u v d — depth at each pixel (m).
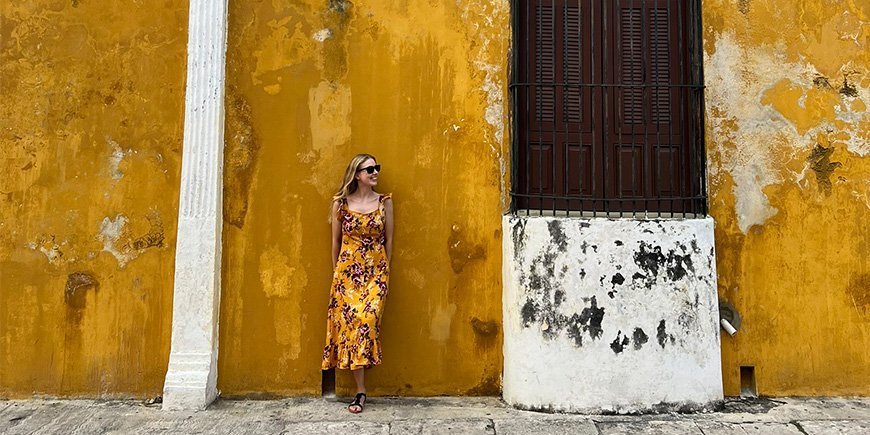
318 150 4.63
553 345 4.27
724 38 4.71
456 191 4.62
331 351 4.36
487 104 4.64
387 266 4.42
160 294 4.57
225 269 4.58
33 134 4.61
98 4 4.64
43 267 4.57
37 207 4.58
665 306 4.29
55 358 4.55
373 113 4.64
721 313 4.60
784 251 4.64
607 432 3.97
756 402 4.49
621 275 4.29
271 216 4.61
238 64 4.64
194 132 4.52
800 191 4.66
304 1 4.66
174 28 4.64
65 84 4.62
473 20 4.67
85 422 4.14
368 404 4.44
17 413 4.30
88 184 4.59
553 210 4.54
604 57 4.68
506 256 4.49
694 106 4.63
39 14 4.64
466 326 4.59
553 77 4.72
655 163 4.69
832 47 4.71
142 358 4.55
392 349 4.59
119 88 4.62
